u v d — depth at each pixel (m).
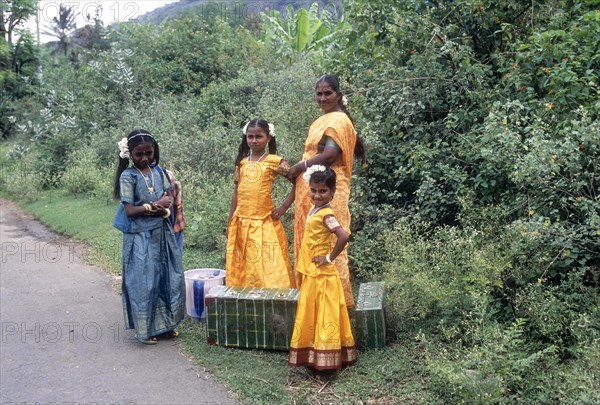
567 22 6.50
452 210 6.12
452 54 6.41
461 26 7.03
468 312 4.63
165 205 5.00
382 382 4.18
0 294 6.47
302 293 4.42
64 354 4.86
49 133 15.12
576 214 4.91
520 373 3.96
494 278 4.63
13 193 13.45
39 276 7.15
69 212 10.67
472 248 4.88
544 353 4.16
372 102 6.75
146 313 4.93
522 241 4.72
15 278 7.07
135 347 4.98
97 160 12.78
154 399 4.10
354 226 6.38
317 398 4.06
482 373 3.75
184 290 5.18
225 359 4.65
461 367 3.82
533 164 4.62
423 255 5.16
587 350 3.83
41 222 10.55
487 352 3.87
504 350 3.91
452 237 5.12
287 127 7.92
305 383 4.27
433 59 6.51
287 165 5.32
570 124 5.23
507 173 5.41
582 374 3.69
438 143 6.12
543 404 3.73
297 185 5.05
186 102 13.16
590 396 3.48
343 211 4.96
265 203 5.35
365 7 7.18
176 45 15.19
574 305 4.36
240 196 5.37
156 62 14.94
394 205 6.56
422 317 4.85
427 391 4.03
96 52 16.61
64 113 15.26
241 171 5.41
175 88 14.52
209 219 7.62
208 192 8.66
